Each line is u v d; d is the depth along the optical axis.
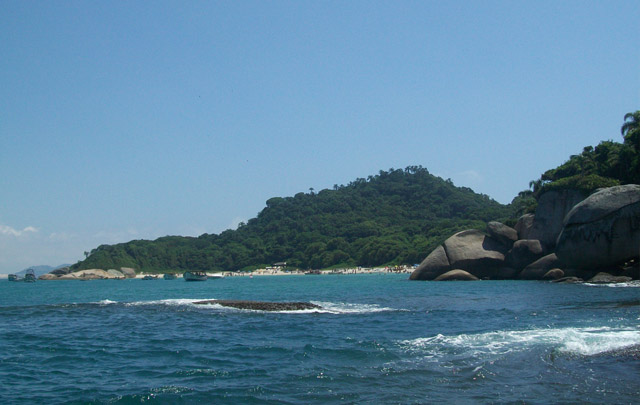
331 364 17.33
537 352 17.73
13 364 18.64
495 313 30.23
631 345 18.14
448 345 19.66
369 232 191.25
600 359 16.47
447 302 38.62
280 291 67.00
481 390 13.78
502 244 68.69
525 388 13.80
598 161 78.81
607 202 52.75
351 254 178.38
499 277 67.12
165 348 21.30
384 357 17.97
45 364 18.64
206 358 19.05
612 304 32.22
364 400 13.25
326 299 45.72
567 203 64.25
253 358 18.81
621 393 13.20
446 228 169.75
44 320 31.70
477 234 71.00
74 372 17.33
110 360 19.19
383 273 147.62
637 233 51.44
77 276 182.25
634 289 43.41
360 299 44.41
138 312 34.94
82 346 22.12
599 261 53.53
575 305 32.56
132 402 13.59
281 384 14.98
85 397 14.19
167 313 33.88
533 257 64.69
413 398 13.30
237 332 25.09
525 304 34.56
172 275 171.38
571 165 80.81
